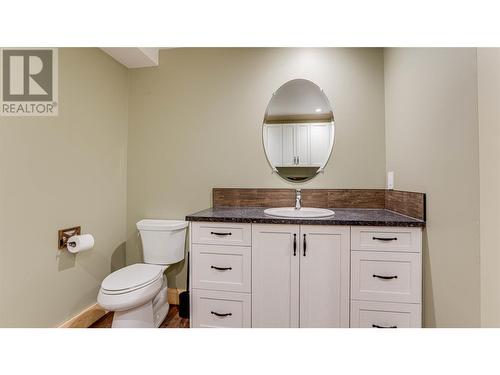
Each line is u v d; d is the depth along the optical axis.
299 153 2.13
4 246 1.40
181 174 2.31
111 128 2.21
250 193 2.19
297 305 1.56
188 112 2.30
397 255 1.46
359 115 2.05
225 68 2.24
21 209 1.49
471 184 1.03
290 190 2.12
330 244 1.53
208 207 2.27
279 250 1.58
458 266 1.12
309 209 1.99
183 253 2.16
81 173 1.91
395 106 1.81
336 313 1.53
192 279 1.68
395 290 1.46
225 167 2.24
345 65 2.07
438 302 1.29
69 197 1.81
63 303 1.75
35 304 1.56
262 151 2.19
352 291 1.51
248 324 1.62
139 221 2.38
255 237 1.60
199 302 1.67
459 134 1.11
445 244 1.22
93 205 2.02
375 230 1.48
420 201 1.45
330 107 2.08
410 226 1.43
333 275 1.53
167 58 2.34
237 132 2.22
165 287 2.12
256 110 2.19
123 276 1.72
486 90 0.96
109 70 2.18
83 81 1.92
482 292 0.98
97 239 2.06
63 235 1.74
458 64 1.11
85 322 1.91
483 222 0.98
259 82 2.19
